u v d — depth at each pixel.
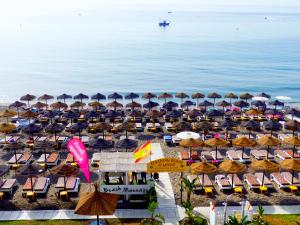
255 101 51.91
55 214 26.52
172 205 27.95
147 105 48.94
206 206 27.80
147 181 28.64
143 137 43.06
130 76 92.81
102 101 67.69
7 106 57.81
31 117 43.12
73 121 47.41
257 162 29.77
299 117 48.34
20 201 28.17
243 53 129.88
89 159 36.38
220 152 38.62
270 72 98.25
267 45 151.12
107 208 20.61
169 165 26.94
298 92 78.25
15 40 162.38
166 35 186.50
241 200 28.56
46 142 34.22
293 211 27.14
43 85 82.94
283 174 32.06
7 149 38.66
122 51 132.25
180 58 119.06
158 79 89.56
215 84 84.69
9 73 95.25
